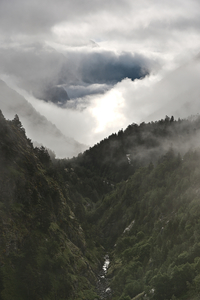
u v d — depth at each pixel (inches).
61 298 2817.4
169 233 4028.1
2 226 2677.2
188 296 2534.5
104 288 3949.3
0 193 2970.0
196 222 3641.7
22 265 2559.1
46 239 3223.4
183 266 2763.3
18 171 3430.1
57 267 3056.1
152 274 3366.1
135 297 3166.8
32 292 2445.9
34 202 3462.1
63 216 4397.1
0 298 2188.7
